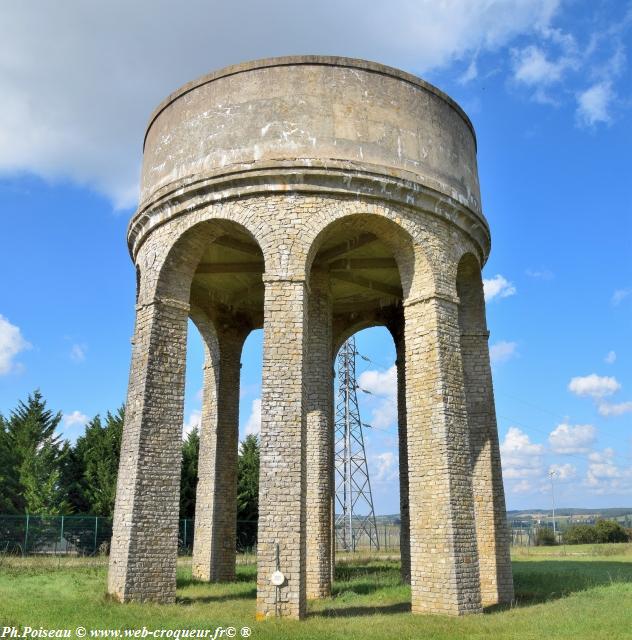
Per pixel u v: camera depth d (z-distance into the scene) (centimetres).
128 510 1845
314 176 1884
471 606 1720
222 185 1936
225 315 2777
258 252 2323
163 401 1966
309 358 2300
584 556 4828
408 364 1967
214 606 1802
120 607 1675
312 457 2241
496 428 2233
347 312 2939
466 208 2102
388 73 2047
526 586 2392
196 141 2038
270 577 1628
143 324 2031
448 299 1977
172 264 2050
